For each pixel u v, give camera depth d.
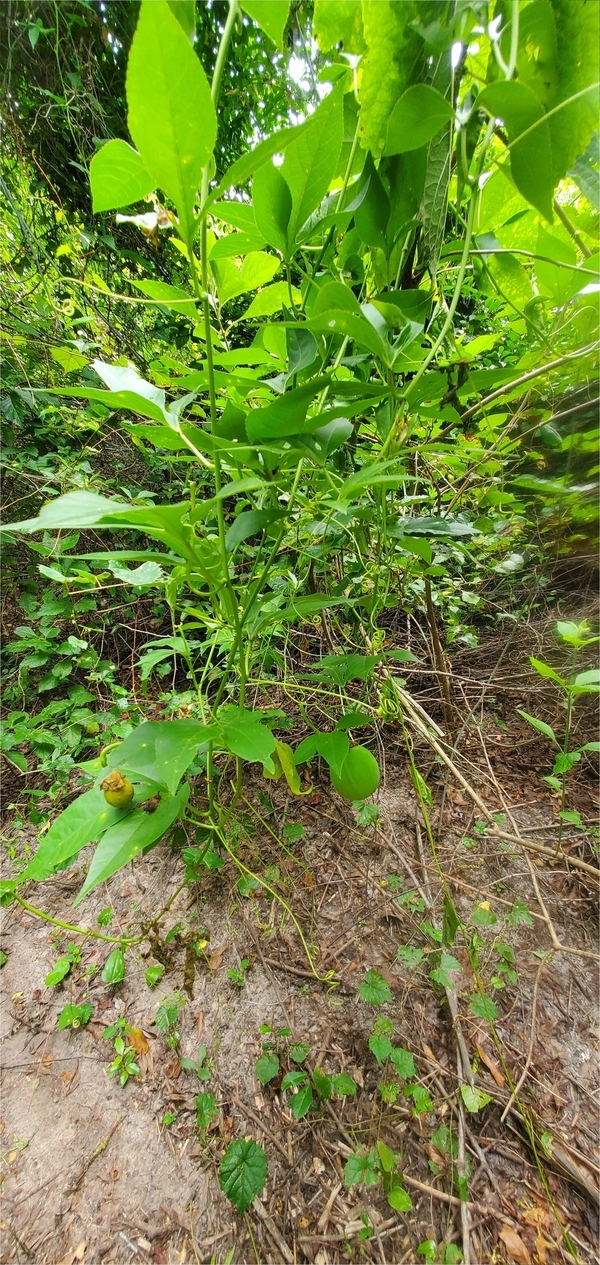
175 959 1.40
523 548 2.12
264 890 1.53
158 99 0.38
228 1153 1.02
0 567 2.22
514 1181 1.01
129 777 0.81
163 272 2.55
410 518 1.02
